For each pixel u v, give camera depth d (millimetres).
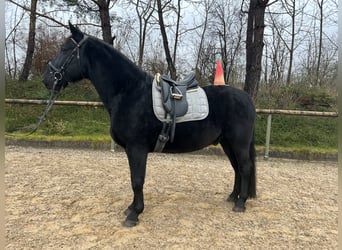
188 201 3650
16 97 8875
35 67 11484
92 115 8336
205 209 3422
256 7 8492
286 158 6277
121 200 3611
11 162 5180
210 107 3072
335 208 3615
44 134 7207
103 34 9664
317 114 5957
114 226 2959
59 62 2928
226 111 3109
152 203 3547
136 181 2889
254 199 3787
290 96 8594
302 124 7539
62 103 6371
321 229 3037
